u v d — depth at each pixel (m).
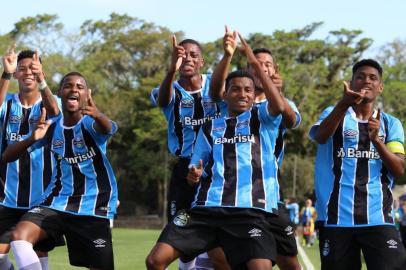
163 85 10.85
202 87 11.20
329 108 9.95
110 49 77.25
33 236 9.49
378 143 8.91
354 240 9.33
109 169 10.09
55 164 10.09
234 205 8.55
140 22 84.75
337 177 9.39
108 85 74.19
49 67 70.00
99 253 9.99
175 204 11.29
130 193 80.00
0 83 10.66
